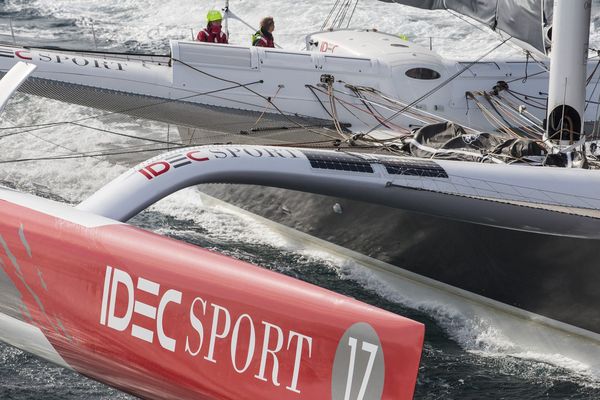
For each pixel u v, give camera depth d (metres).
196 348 15.29
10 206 17.77
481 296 26.78
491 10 32.09
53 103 42.31
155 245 16.16
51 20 60.31
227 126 32.47
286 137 31.72
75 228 16.97
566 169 26.30
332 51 38.84
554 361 25.86
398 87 35.69
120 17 61.50
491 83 36.41
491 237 24.75
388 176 24.73
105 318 16.28
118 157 36.72
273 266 30.67
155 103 33.69
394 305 28.64
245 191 32.41
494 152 28.50
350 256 30.25
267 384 14.60
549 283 24.73
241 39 58.00
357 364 13.74
